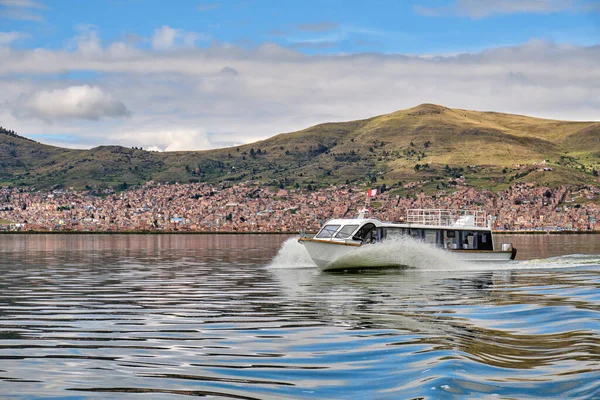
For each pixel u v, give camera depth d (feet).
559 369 42.60
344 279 119.14
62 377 42.88
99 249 294.66
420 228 144.97
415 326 62.18
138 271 146.20
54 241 444.14
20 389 39.81
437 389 37.63
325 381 41.24
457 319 66.74
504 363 44.62
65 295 94.53
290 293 94.99
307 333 59.06
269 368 45.03
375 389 39.01
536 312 70.33
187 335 58.75
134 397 37.96
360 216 148.25
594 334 55.26
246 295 92.68
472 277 121.90
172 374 43.60
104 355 50.03
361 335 57.41
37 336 58.75
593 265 153.38
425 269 142.82
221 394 38.50
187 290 100.89
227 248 298.56
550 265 153.38
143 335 58.95
